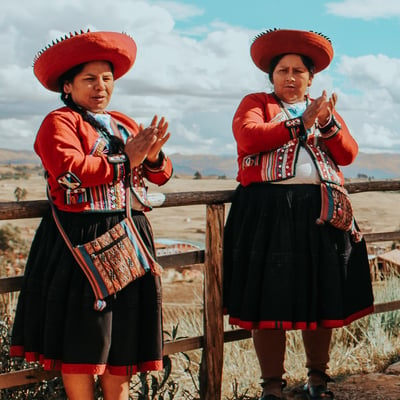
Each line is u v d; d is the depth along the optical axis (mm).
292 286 3836
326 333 4203
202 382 4312
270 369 4047
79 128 3389
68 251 3350
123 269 3328
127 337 3387
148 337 3455
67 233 3352
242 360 5520
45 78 3490
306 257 3867
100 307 3275
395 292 6785
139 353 3465
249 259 3959
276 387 4051
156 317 3471
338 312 3869
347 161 4031
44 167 3408
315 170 3895
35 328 3396
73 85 3465
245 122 3941
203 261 4246
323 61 4074
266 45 4023
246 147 3904
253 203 3980
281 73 4035
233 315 4008
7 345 4145
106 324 3324
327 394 4242
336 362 5293
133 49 3570
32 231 39469
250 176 3963
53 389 3959
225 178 194875
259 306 3904
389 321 6246
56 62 3393
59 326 3332
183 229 65062
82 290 3318
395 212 62250
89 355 3291
